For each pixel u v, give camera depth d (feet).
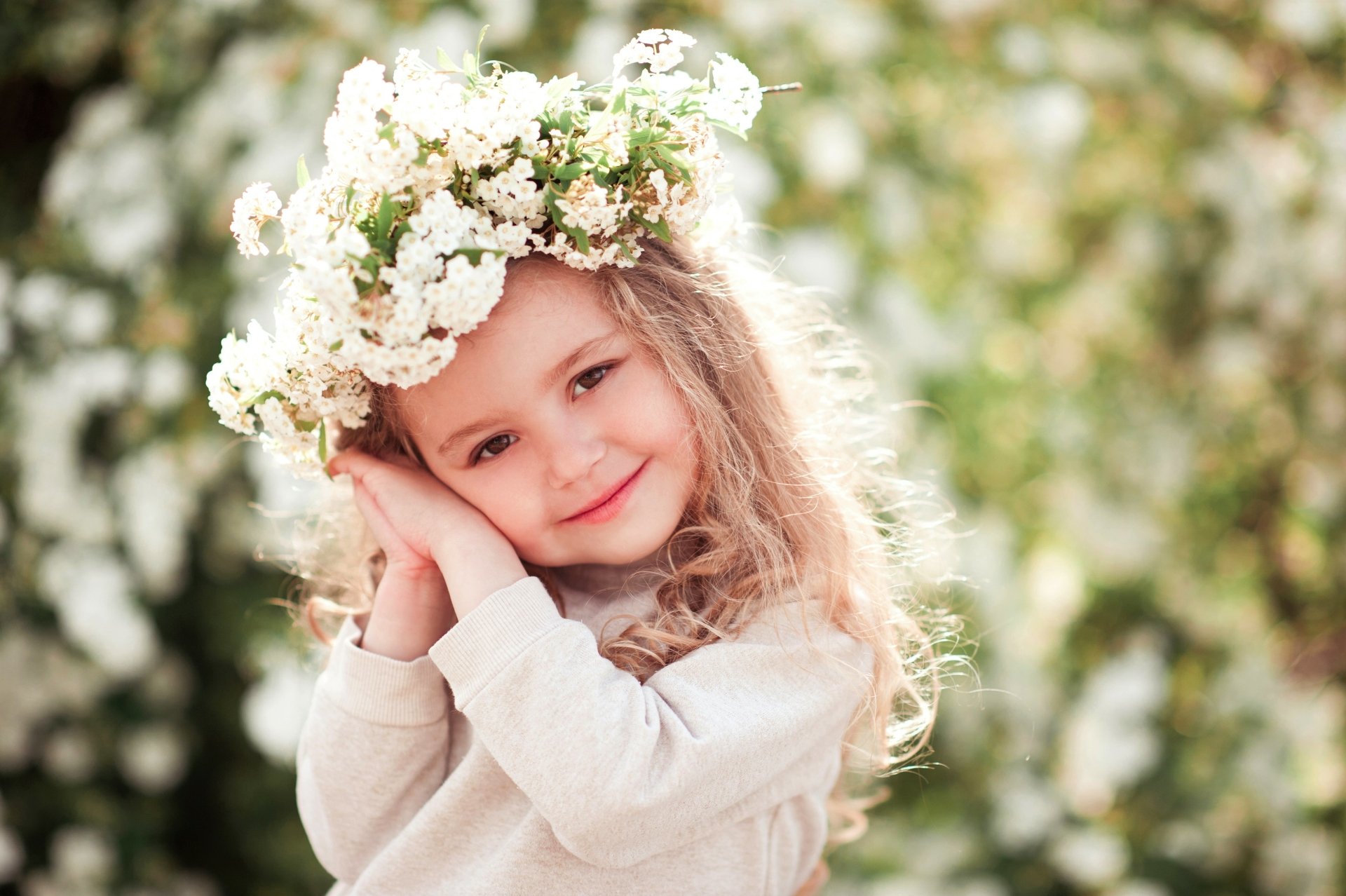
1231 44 9.18
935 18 7.87
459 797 3.24
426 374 2.76
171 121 7.61
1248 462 9.72
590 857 2.95
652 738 2.95
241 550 7.51
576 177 2.88
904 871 7.44
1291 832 8.03
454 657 3.03
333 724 3.37
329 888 8.05
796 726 3.19
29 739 7.50
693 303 3.42
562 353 3.00
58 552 7.20
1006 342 8.83
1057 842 7.50
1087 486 8.32
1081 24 8.31
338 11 7.20
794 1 7.23
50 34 8.16
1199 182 8.46
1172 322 9.11
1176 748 8.43
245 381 3.13
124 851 7.72
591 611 3.53
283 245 2.96
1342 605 10.16
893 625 3.92
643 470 3.21
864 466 4.47
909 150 7.90
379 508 3.43
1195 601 8.87
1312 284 8.61
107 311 7.25
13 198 8.61
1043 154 7.92
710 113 3.05
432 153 2.81
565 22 7.08
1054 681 7.94
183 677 7.85
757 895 3.36
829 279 6.81
